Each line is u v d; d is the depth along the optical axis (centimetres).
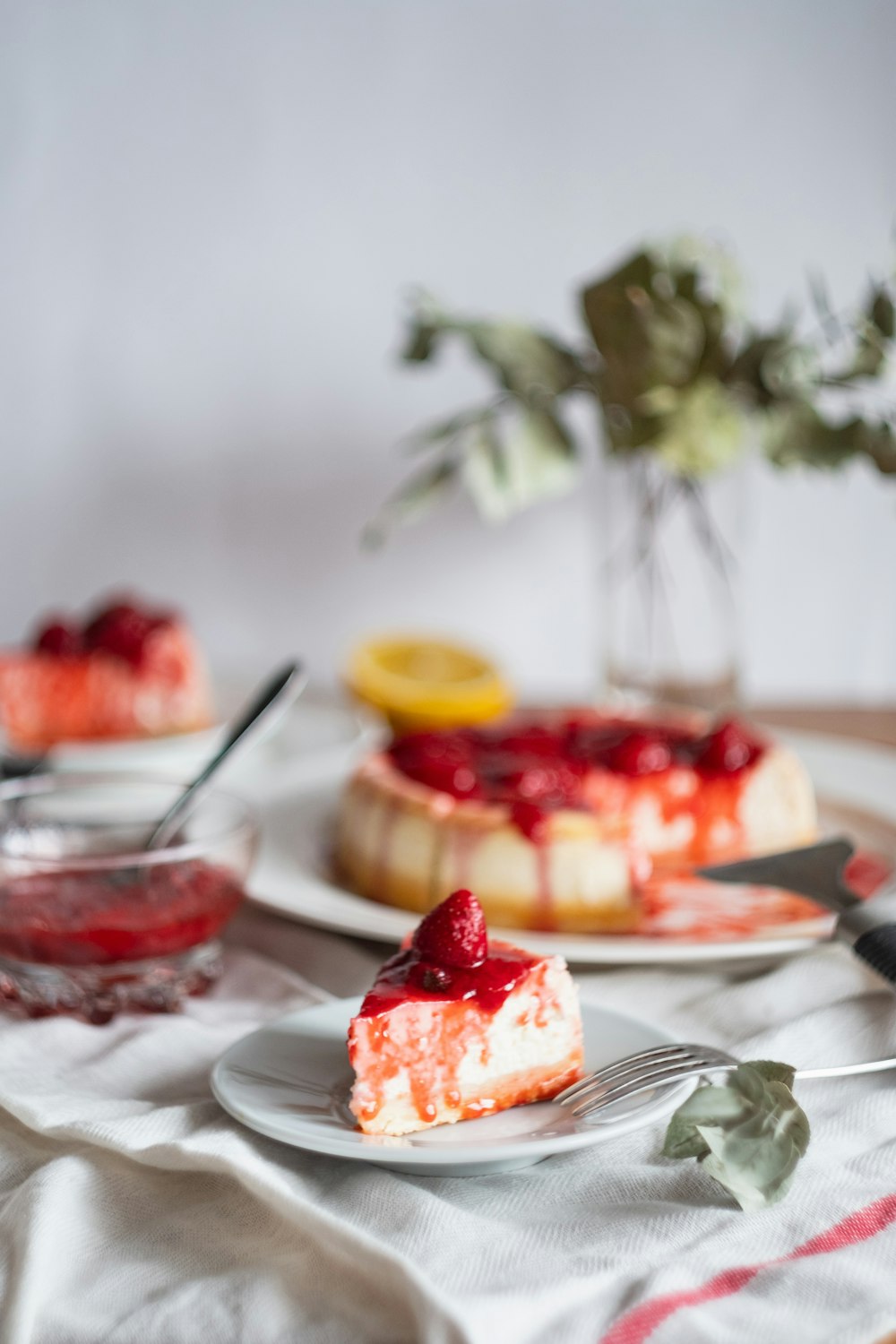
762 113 289
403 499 249
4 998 139
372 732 241
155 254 300
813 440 200
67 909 133
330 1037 118
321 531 309
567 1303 87
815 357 205
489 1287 88
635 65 289
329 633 312
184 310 302
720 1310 86
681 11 286
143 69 293
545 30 288
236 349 303
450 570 308
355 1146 99
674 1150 101
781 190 291
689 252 204
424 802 169
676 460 194
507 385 222
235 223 298
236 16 291
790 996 132
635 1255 92
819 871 152
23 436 307
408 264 298
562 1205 100
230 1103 105
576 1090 109
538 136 292
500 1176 104
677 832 186
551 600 309
